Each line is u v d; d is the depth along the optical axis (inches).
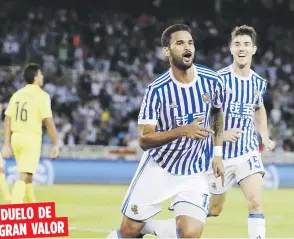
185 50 372.2
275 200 907.4
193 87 382.0
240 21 2027.6
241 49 496.1
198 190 388.2
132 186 397.7
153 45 1865.2
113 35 1833.2
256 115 526.0
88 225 621.0
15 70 1558.8
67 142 1416.1
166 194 390.0
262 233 466.9
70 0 1993.1
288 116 1622.8
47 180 1111.6
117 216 692.1
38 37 1722.4
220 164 415.5
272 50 1935.3
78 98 1539.1
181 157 388.2
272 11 2118.6
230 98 499.8
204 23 1977.1
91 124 1455.5
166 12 2090.3
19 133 619.5
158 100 380.5
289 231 606.2
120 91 1588.3
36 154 621.6
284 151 1510.8
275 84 1738.4
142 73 1717.5
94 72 1638.8
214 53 1877.5
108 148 1208.2
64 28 1803.6
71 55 1707.7
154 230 407.8
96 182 1133.7
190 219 381.4
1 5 1891.0
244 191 486.0
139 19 1936.5
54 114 1476.4
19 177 616.1
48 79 1598.2
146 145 376.5
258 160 494.3
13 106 623.5
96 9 2023.9
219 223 639.8
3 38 1742.1
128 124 1514.5
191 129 361.4
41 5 1955.0
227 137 483.2
